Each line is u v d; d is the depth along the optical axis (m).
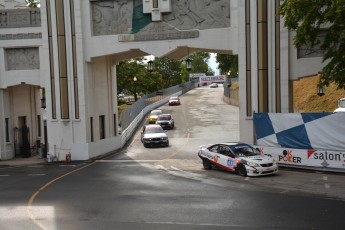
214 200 15.05
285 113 21.53
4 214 14.05
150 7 25.81
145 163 25.30
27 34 28.48
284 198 15.12
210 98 73.75
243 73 24.16
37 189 18.34
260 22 23.58
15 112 31.44
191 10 25.58
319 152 20.16
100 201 15.47
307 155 20.55
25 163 27.78
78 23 27.28
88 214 13.62
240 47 24.17
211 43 25.20
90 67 28.28
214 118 48.41
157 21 25.98
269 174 19.70
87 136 27.89
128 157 28.22
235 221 12.23
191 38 25.52
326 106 41.09
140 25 26.44
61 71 27.61
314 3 17.98
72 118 27.73
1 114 29.55
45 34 27.70
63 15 27.45
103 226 12.16
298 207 13.73
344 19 16.88
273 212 13.14
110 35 26.92
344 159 19.38
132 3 26.56
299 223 11.86
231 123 43.94
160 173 21.52
